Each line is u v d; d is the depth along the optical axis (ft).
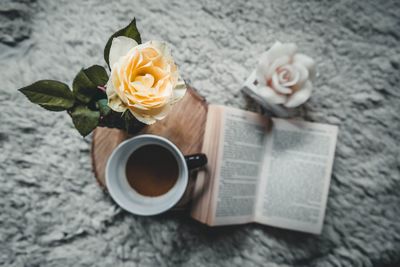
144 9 2.18
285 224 2.09
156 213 1.68
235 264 2.16
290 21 2.25
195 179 1.95
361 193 2.23
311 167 2.10
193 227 2.14
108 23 2.16
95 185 2.09
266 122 2.08
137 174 1.88
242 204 2.04
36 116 2.08
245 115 1.99
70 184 2.08
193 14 2.20
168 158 1.91
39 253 2.06
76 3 2.15
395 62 2.25
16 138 2.07
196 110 1.94
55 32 2.13
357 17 2.27
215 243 2.15
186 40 2.19
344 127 2.23
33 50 2.13
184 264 2.12
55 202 2.07
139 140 1.75
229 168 1.98
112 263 2.09
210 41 2.20
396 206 2.23
